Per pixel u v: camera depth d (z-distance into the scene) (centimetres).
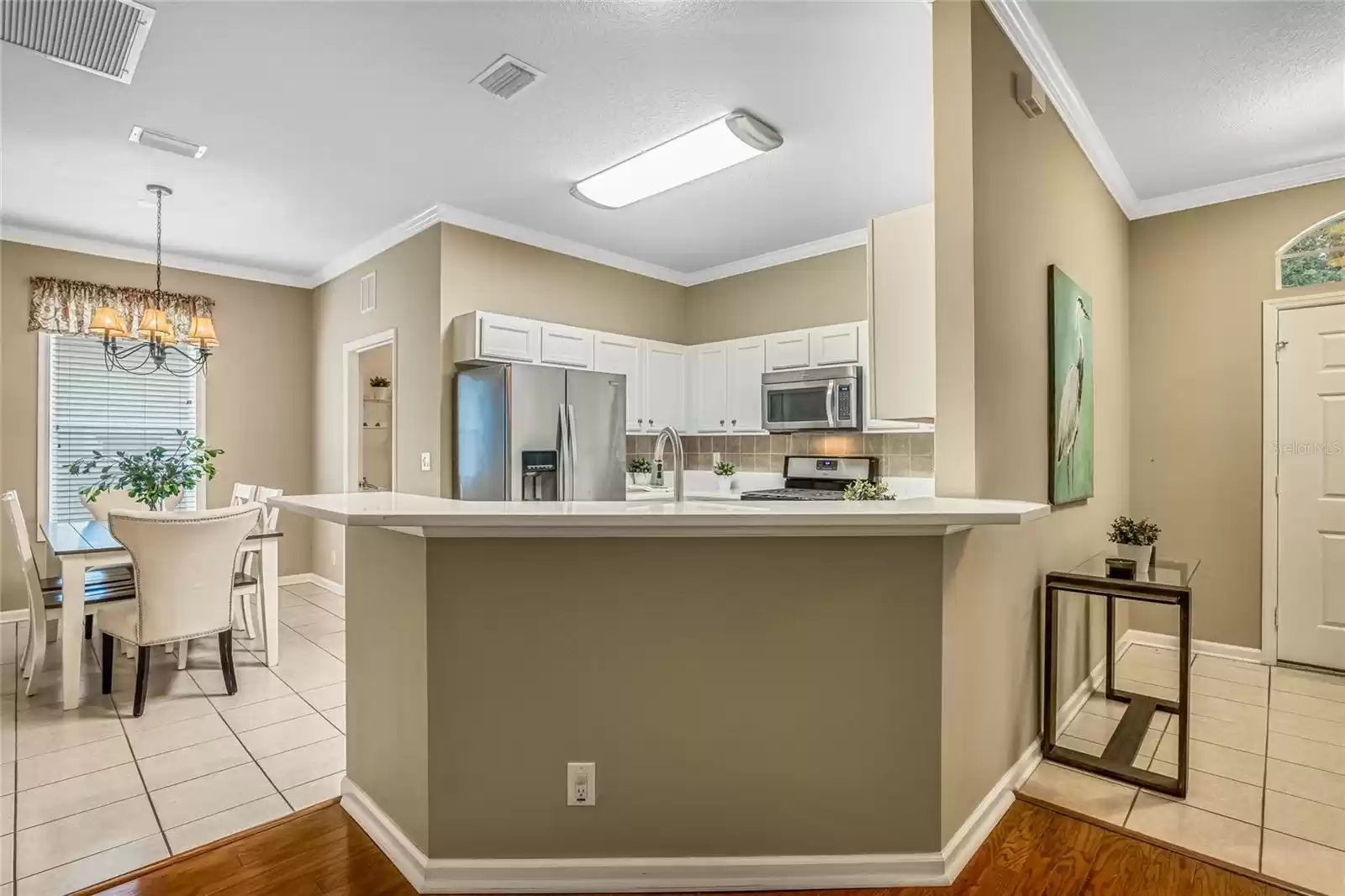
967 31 205
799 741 179
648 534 167
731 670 178
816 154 335
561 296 472
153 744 266
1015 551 237
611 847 178
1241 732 278
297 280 564
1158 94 280
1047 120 269
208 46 243
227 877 182
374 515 155
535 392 394
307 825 208
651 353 514
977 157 207
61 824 208
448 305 411
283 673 350
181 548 298
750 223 435
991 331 216
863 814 180
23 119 296
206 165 345
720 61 256
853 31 237
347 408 518
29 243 445
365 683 207
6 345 436
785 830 179
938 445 208
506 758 176
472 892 175
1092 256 329
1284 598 362
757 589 178
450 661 175
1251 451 371
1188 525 390
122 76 262
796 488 498
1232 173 360
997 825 208
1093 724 286
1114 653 316
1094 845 197
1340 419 348
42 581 354
